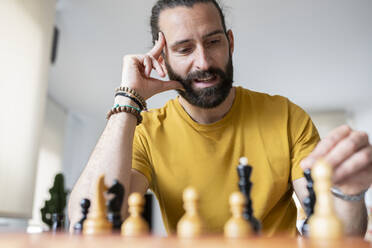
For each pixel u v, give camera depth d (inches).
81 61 173.3
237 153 43.3
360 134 22.2
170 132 45.6
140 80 40.9
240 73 188.9
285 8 138.7
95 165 34.0
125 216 31.9
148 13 137.0
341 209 27.1
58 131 219.5
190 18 40.8
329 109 241.4
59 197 131.7
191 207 19.5
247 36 155.9
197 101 42.3
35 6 114.3
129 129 36.2
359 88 208.8
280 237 16.7
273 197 41.4
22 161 106.8
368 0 136.0
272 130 44.0
